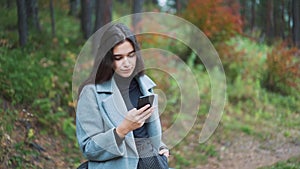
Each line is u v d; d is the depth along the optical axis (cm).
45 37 895
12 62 656
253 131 799
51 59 773
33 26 911
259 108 963
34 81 649
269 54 1121
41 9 1190
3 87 579
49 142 562
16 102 581
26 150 493
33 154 498
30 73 657
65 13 1339
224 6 1142
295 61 1137
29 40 814
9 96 577
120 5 1861
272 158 635
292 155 628
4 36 798
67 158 545
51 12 1002
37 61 725
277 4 1257
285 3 1243
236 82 1022
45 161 504
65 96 679
